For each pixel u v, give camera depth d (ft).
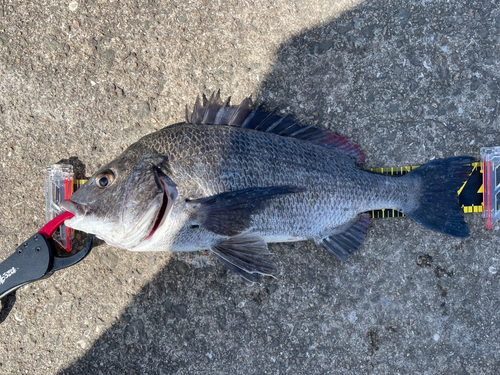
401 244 1.75
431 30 1.76
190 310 1.73
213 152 1.51
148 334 1.72
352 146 1.74
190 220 1.50
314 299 1.74
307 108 1.76
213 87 1.75
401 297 1.75
